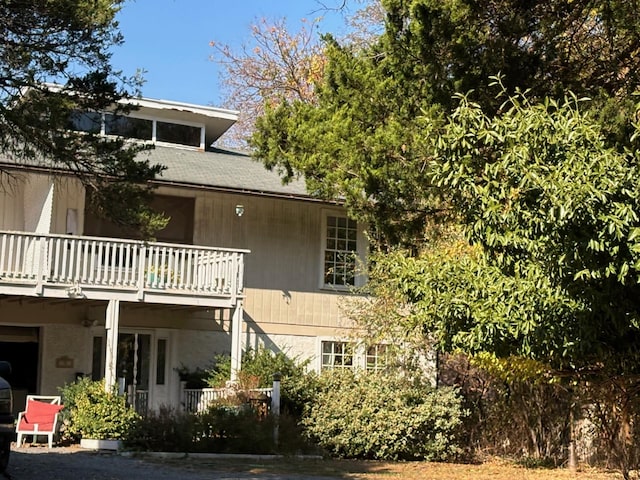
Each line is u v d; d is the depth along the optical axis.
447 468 17.80
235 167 23.73
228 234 22.30
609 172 7.44
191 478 12.91
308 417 19.30
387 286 20.69
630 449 14.99
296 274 22.89
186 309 21.11
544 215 7.55
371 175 12.99
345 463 17.67
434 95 12.40
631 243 7.27
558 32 12.12
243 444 17.52
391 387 20.30
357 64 14.24
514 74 12.14
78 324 20.73
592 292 7.91
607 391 12.77
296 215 23.12
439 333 10.21
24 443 17.86
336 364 23.08
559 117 7.82
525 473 17.16
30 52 12.45
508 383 20.34
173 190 21.86
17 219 21.58
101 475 12.55
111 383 18.31
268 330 22.38
